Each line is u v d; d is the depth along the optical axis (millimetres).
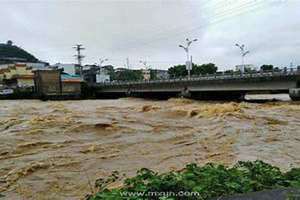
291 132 24047
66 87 96062
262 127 26453
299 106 39469
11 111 45438
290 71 46812
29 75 110062
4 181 13383
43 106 56094
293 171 6812
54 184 12820
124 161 16484
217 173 6191
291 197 5391
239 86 53719
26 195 11625
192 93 66375
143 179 5891
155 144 20953
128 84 83625
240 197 5457
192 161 16188
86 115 37656
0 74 118500
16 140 22422
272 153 17703
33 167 15375
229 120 30344
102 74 137375
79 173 14375
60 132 25578
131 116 36812
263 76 49000
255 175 6457
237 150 18594
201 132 25172
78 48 120938
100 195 5254
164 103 57531
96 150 19234
